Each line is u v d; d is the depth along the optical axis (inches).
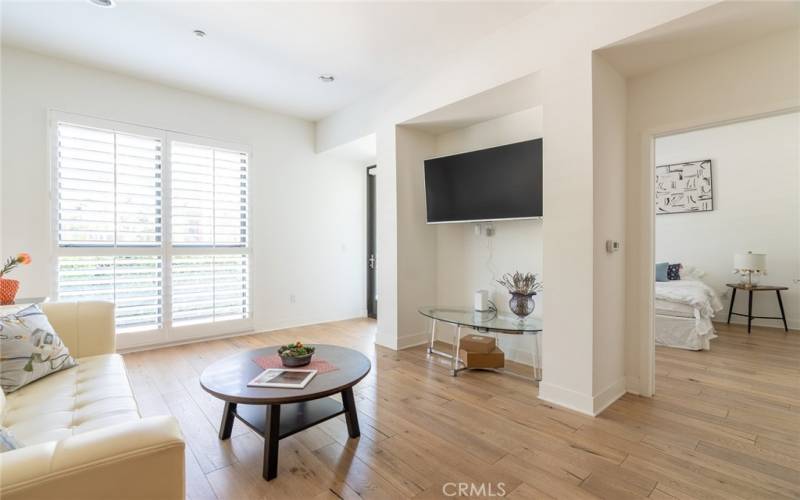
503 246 143.4
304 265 195.2
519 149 121.6
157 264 148.6
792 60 84.4
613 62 99.0
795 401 101.7
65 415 60.0
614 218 102.7
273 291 183.5
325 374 78.4
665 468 71.3
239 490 64.4
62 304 89.9
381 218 158.1
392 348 152.9
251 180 175.2
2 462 32.1
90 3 99.9
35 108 125.5
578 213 95.4
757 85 88.7
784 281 185.8
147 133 146.8
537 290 132.3
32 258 124.5
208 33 115.0
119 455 35.4
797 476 68.9
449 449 77.7
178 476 38.0
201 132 160.9
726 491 64.9
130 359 135.3
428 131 159.8
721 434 84.0
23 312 77.9
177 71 139.8
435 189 149.4
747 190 194.9
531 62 105.3
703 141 207.2
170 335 152.3
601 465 72.3
